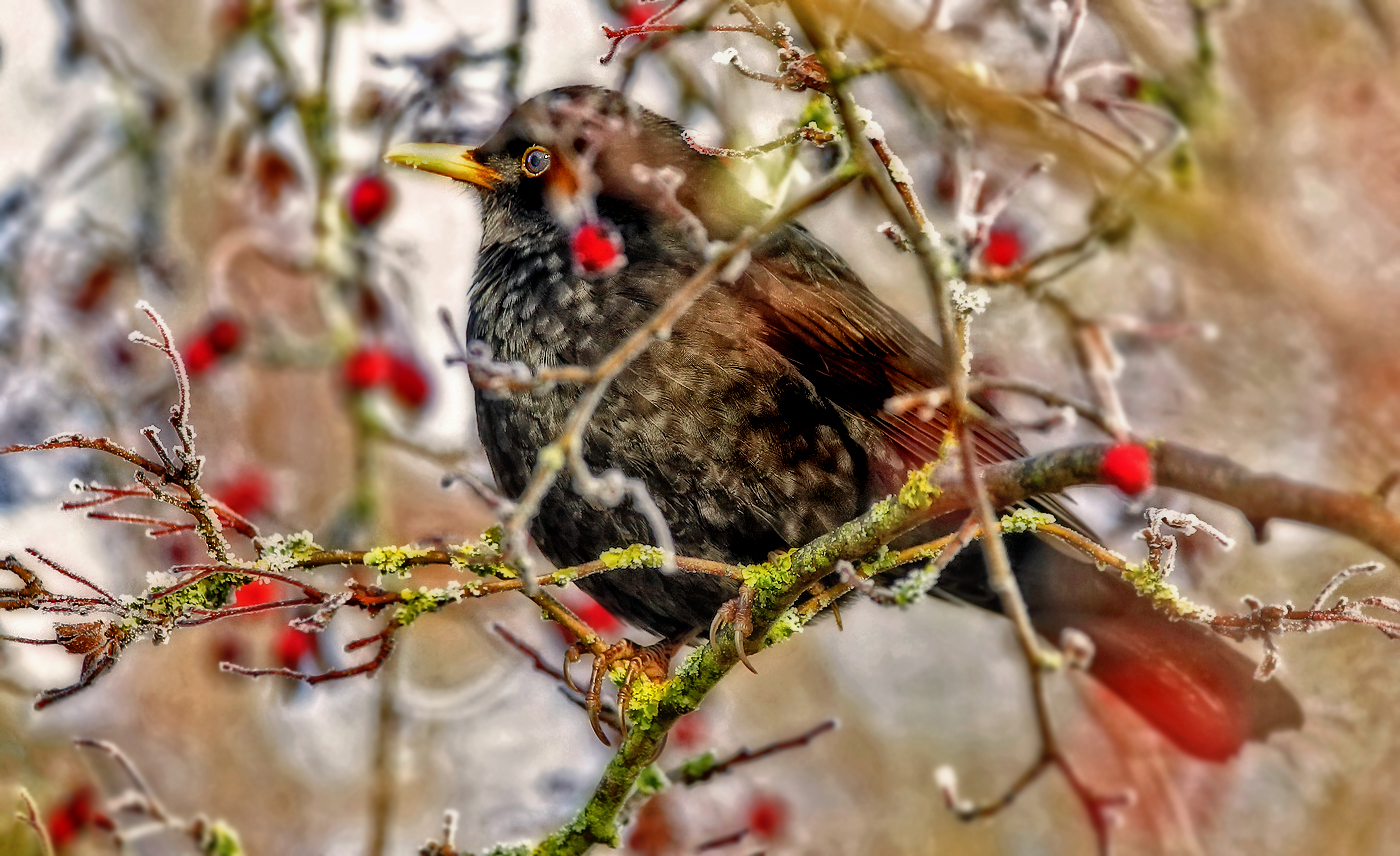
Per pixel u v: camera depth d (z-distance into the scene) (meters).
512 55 10.73
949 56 9.82
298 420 13.91
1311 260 11.23
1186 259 11.57
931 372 9.91
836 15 8.58
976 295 6.58
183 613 7.20
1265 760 12.21
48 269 12.14
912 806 14.03
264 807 13.45
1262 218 10.95
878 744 14.37
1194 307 12.01
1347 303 11.16
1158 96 10.75
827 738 14.30
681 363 9.29
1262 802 12.20
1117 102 10.20
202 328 11.84
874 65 6.89
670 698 8.01
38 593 6.93
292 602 7.25
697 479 9.34
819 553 7.46
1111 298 12.08
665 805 10.48
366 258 12.04
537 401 9.39
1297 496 6.14
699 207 9.98
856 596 9.98
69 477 11.38
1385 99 11.25
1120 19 10.69
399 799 13.16
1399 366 11.17
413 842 13.22
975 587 10.48
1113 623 10.16
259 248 12.00
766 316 9.70
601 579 9.89
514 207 10.29
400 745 12.74
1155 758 12.55
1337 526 6.06
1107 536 11.23
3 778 11.36
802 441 9.49
